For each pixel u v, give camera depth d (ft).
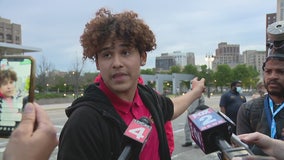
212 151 4.28
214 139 4.17
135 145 3.79
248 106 7.80
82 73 153.99
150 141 5.14
